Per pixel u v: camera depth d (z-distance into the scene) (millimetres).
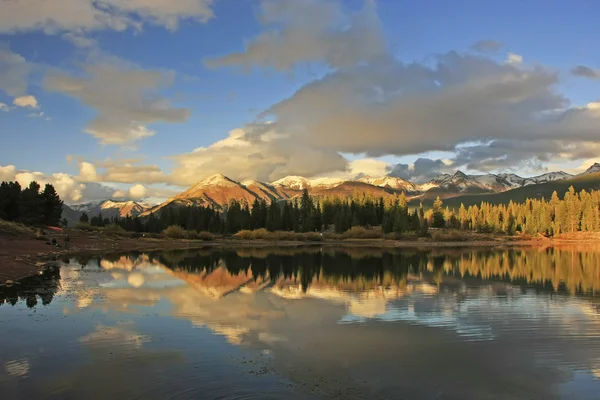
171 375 13500
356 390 12680
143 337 17734
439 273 43938
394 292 31031
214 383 12930
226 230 152125
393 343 17516
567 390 13031
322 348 16703
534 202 187875
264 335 18500
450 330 19719
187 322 20594
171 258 60844
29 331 18391
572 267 51156
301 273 43406
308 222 148375
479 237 138125
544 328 20234
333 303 26391
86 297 26859
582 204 165125
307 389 12648
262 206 159625
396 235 133250
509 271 46250
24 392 12094
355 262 57250
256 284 34875
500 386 13188
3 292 28266
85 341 17000
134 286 32219
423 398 12258
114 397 11844
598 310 24500
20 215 91938
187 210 160750
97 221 166750
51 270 41375
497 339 18297
